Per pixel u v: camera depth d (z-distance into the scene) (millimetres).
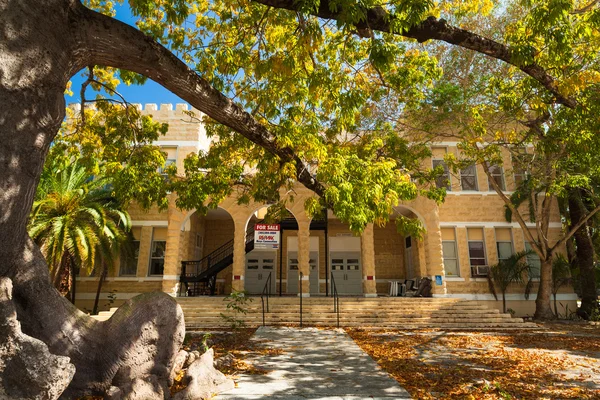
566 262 19641
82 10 4652
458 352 9469
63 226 15781
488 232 21328
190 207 10305
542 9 6711
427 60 10125
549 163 15562
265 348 9680
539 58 7836
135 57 5195
